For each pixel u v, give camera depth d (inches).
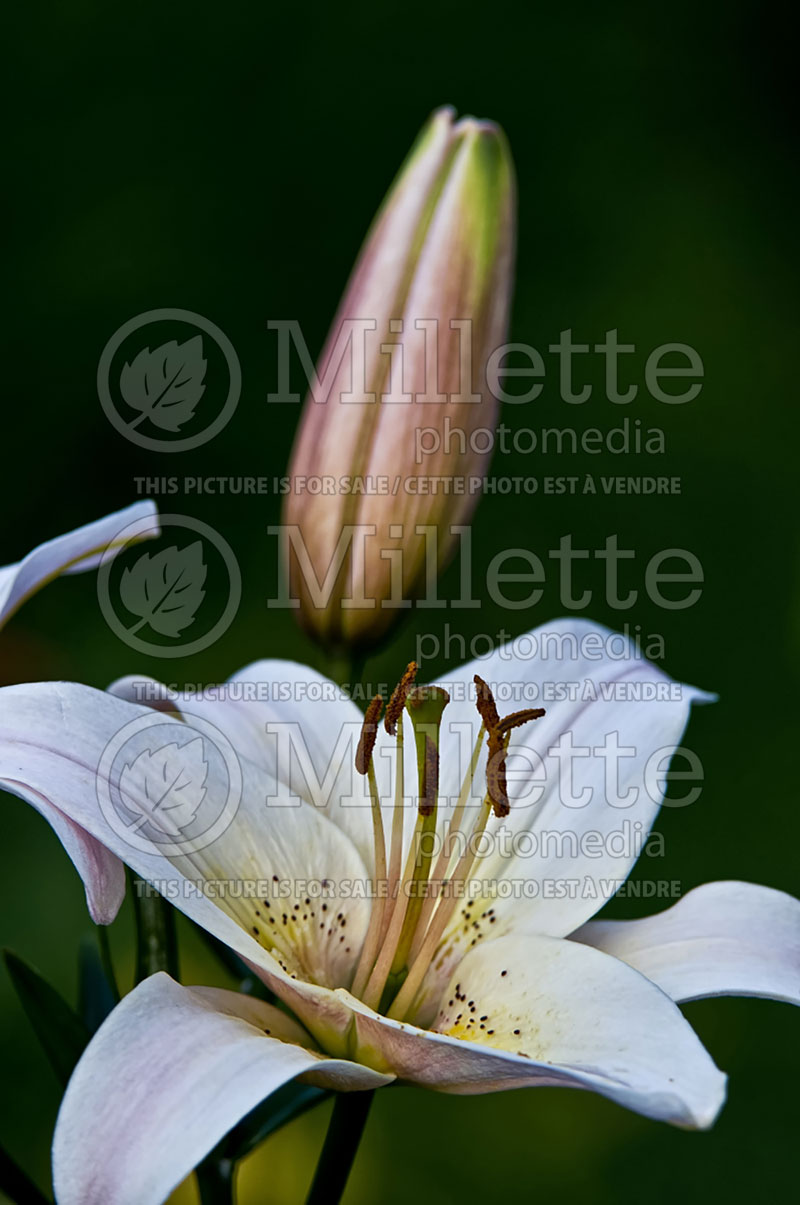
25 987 21.7
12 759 19.7
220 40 47.4
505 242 23.5
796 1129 35.7
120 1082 18.6
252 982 22.5
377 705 20.7
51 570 22.0
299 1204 31.5
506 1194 34.3
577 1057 19.6
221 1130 18.5
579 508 45.3
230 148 47.1
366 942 21.0
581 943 21.0
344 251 47.1
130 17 47.1
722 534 45.3
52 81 46.8
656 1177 34.8
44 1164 32.7
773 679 43.9
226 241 46.5
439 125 23.6
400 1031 19.3
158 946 21.5
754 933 20.8
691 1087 18.8
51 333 45.3
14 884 35.6
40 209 46.1
